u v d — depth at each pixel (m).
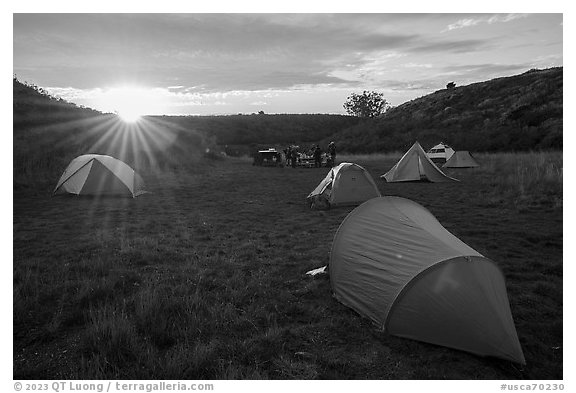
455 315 3.82
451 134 39.19
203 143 30.41
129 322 4.02
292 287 5.38
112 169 12.55
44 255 6.57
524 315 4.55
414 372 3.54
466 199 12.10
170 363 3.46
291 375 3.45
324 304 4.86
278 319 4.46
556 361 3.71
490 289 3.91
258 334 4.11
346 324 4.33
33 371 3.44
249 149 42.72
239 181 17.47
